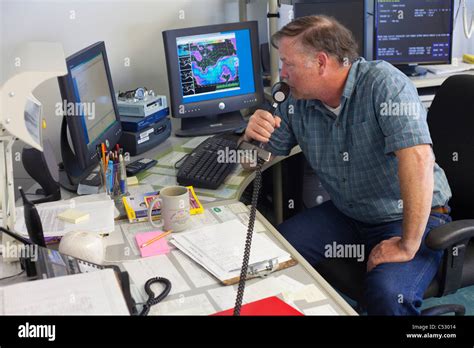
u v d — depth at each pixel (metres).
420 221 1.62
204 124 2.44
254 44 2.43
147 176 1.96
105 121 2.01
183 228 1.53
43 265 1.24
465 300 2.35
